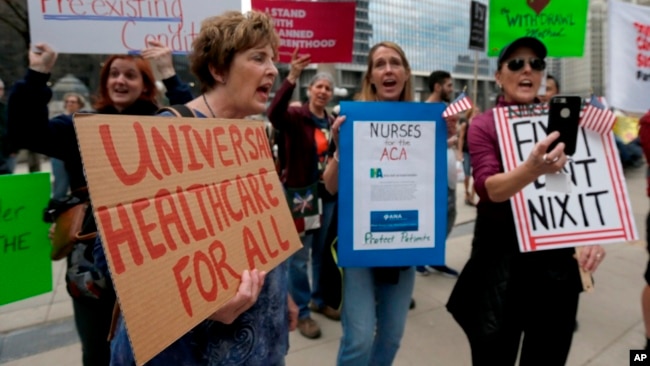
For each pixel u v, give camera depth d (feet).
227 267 3.18
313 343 9.11
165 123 3.04
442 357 8.50
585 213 5.26
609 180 5.31
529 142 5.32
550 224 5.25
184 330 2.64
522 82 5.61
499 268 5.44
